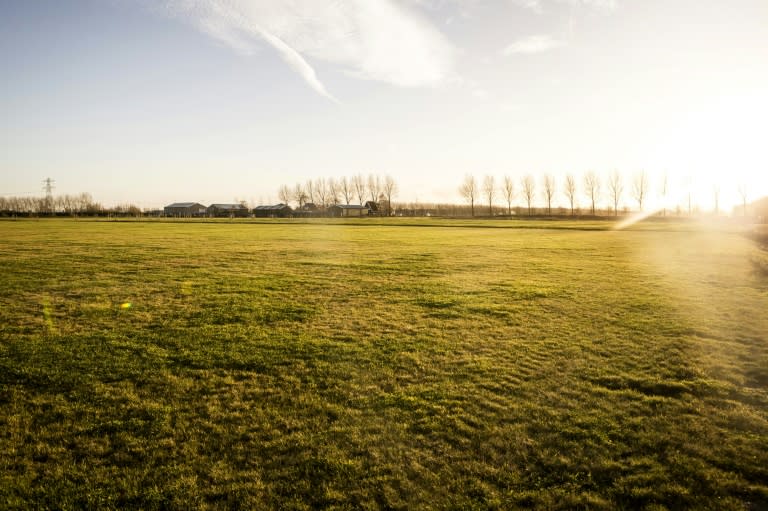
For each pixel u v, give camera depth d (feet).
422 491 15.80
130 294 48.03
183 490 15.92
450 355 29.37
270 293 49.06
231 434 19.60
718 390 23.63
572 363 27.86
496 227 221.25
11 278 56.65
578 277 61.31
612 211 447.83
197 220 306.35
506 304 44.39
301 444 18.71
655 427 19.90
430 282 56.85
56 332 33.94
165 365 27.37
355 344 31.58
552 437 19.13
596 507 15.05
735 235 150.71
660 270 68.13
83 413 21.43
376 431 19.75
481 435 19.35
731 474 16.53
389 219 343.26
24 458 17.80
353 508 15.03
